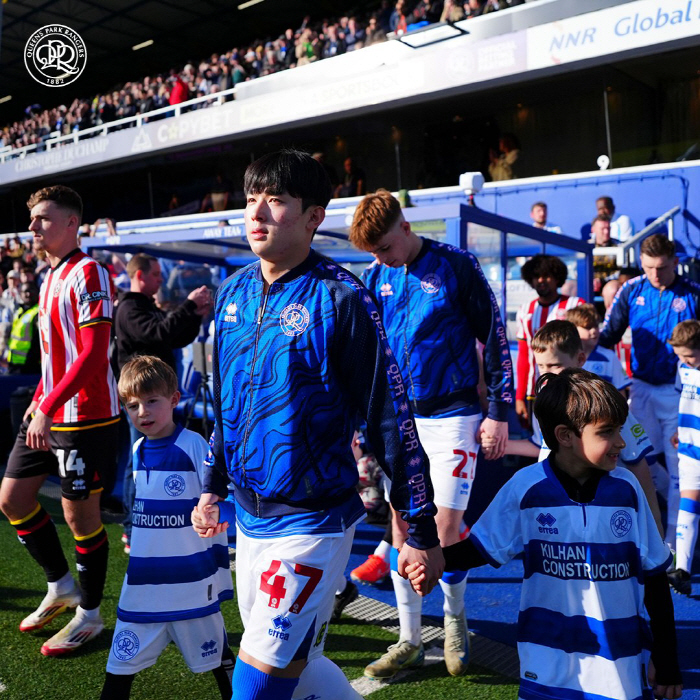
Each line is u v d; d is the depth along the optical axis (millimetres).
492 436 2576
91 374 2594
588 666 1552
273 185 1480
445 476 2592
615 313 4449
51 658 2629
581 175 9148
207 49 18797
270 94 11516
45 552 2855
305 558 1481
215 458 1800
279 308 1521
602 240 8039
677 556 3393
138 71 20141
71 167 15281
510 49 8883
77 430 2688
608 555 1566
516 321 5336
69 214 2760
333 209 5977
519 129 9867
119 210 15961
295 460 1498
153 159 14797
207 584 2107
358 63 10789
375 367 1491
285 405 1496
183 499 2098
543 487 1623
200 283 6586
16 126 21031
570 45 8391
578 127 9414
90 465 2701
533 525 1626
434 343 2602
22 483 2803
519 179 9703
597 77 9164
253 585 1558
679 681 1511
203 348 5152
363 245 2529
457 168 10453
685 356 3389
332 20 14656
